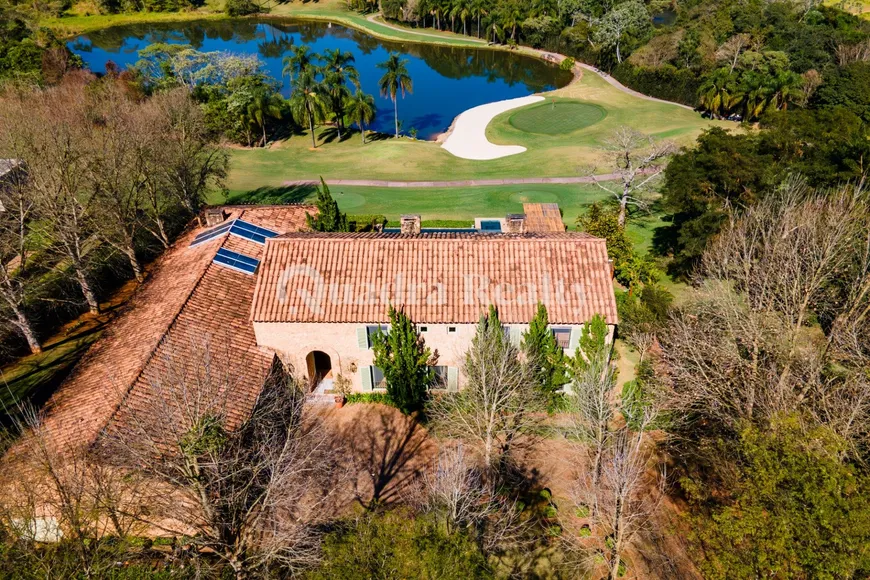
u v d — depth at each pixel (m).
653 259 47.91
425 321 29.80
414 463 28.81
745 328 29.17
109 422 24.88
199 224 45.09
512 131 85.00
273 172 73.19
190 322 31.33
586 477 26.44
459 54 133.75
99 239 44.94
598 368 27.58
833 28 99.50
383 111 99.19
